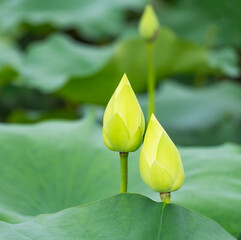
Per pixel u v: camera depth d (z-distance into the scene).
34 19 3.52
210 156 1.77
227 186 1.67
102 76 2.73
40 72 2.93
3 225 1.43
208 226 1.43
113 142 1.46
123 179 1.50
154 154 1.42
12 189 1.69
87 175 1.74
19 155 1.77
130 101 1.46
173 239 1.40
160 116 2.93
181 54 2.90
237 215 1.61
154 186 1.44
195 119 2.91
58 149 1.80
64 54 3.11
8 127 1.86
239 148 1.82
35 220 1.45
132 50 2.70
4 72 2.74
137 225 1.42
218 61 3.06
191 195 1.65
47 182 1.73
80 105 3.41
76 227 1.43
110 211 1.44
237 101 3.14
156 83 3.20
